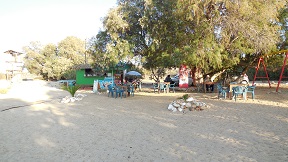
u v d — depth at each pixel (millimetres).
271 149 5258
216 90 19781
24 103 14031
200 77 20641
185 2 14305
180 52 15500
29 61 46344
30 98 16547
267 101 11883
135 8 17766
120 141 6203
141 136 6602
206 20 14734
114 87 16312
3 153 5562
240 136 6309
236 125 7449
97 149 5648
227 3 13594
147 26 17078
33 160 5082
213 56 14828
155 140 6203
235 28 14297
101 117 9391
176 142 5984
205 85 17672
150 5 16562
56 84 31047
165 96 16016
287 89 18391
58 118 9445
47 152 5559
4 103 14094
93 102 13766
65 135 6953
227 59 16391
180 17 15625
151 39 17516
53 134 7102
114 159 5004
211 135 6488
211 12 14969
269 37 14594
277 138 6023
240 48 15523
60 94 19047
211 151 5273
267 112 9203
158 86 18531
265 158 4770
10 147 5988
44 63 46375
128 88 16641
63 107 12250
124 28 17688
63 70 41344
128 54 17891
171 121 8297
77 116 9742
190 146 5652
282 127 7023
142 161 4852
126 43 17703
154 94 17797
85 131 7320
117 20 16891
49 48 47531
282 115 8594
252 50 15781
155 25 16766
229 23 14266
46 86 28750
